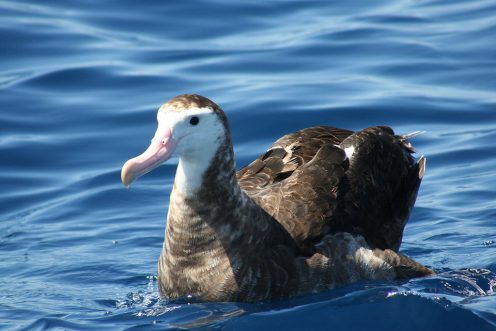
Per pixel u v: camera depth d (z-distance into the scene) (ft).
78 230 50.52
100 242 49.06
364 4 77.97
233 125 59.57
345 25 73.46
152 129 60.29
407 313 38.55
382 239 43.04
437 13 75.36
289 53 69.21
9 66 68.33
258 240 39.22
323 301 39.34
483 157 56.29
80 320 39.73
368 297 39.58
